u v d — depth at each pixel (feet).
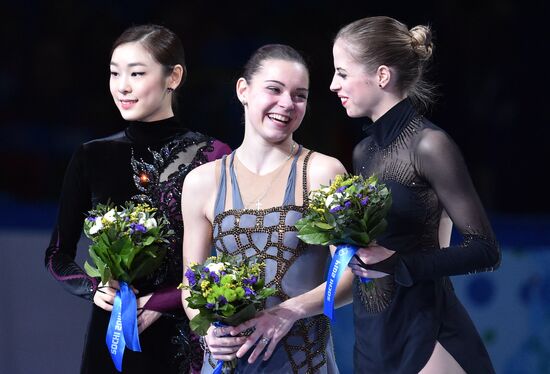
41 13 96.89
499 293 55.52
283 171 37.78
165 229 42.37
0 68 96.17
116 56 42.57
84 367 42.93
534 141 91.15
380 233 34.53
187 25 95.81
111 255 38.86
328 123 89.20
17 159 92.63
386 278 35.88
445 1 93.97
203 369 38.65
